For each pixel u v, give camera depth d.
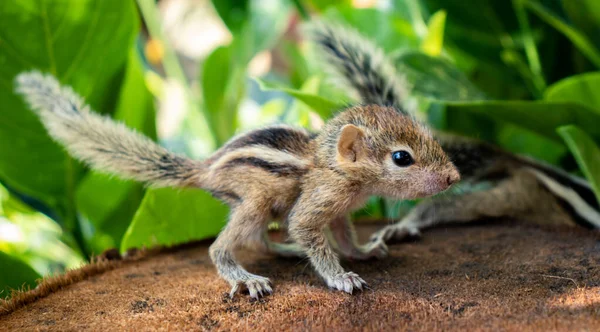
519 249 0.42
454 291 0.40
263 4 0.56
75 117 0.44
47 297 0.41
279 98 0.61
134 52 0.49
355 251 0.43
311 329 0.38
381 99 0.46
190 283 0.41
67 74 0.46
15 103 0.46
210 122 0.52
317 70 0.54
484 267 0.41
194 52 0.83
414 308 0.39
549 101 0.44
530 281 0.40
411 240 0.44
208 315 0.39
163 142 0.56
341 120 0.42
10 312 0.40
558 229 0.44
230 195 0.42
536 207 0.46
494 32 0.51
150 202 0.44
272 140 0.42
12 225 0.49
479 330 0.38
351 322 0.39
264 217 0.42
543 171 0.47
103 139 0.43
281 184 0.41
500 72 0.51
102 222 0.49
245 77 0.56
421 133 0.42
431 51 0.51
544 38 0.50
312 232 0.41
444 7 0.51
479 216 0.46
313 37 0.47
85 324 0.39
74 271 0.42
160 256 0.44
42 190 0.47
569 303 0.38
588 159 0.43
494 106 0.45
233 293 0.40
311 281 0.41
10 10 0.44
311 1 0.55
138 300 0.40
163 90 0.58
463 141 0.47
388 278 0.41
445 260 0.42
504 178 0.47
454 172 0.41
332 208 0.41
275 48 0.78
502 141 0.51
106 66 0.47
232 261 0.41
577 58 0.50
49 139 0.46
